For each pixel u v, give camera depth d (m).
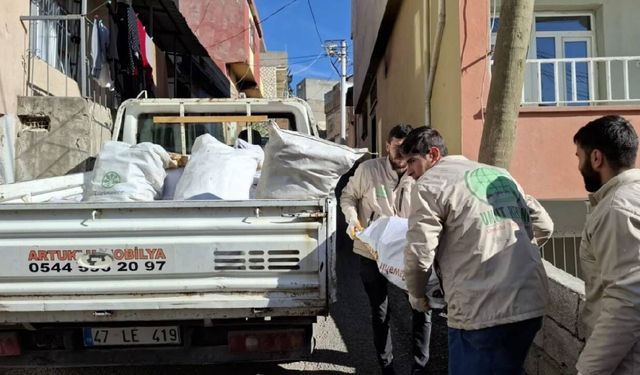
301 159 3.59
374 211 3.81
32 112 7.32
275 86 35.84
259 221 3.03
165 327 3.23
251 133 5.35
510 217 2.46
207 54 14.26
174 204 3.00
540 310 2.40
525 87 9.79
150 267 3.00
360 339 4.75
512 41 3.82
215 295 3.03
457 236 2.45
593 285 2.06
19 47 7.40
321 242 3.04
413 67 10.11
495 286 2.36
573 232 7.26
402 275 3.18
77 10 9.64
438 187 2.49
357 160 3.77
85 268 3.00
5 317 3.03
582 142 2.09
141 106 5.22
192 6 22.02
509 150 3.94
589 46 10.05
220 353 3.29
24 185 4.06
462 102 6.80
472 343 2.41
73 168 7.30
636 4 9.84
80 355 3.25
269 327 3.27
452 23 7.18
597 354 1.84
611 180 1.99
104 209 3.00
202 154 4.05
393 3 11.51
